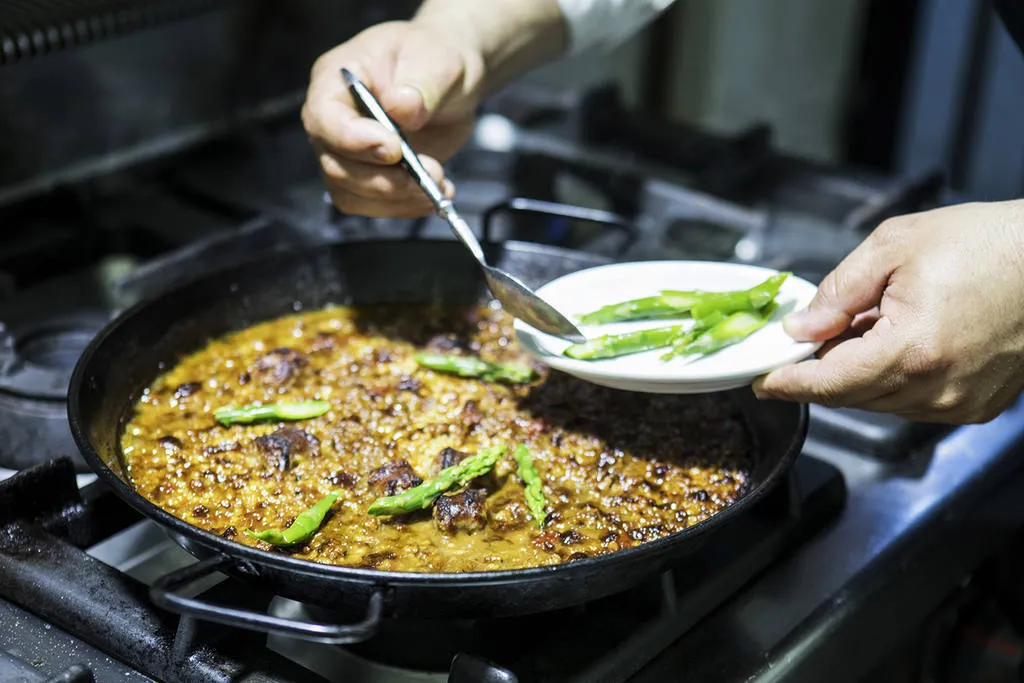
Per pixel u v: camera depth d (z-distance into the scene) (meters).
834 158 2.17
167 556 0.99
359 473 0.97
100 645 0.90
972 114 1.99
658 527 0.94
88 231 1.29
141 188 1.37
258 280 1.09
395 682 0.92
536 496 0.94
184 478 0.96
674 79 1.97
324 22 1.48
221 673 0.88
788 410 0.97
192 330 1.06
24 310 1.22
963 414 0.95
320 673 0.92
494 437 1.00
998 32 1.88
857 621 0.96
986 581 1.11
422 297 1.13
